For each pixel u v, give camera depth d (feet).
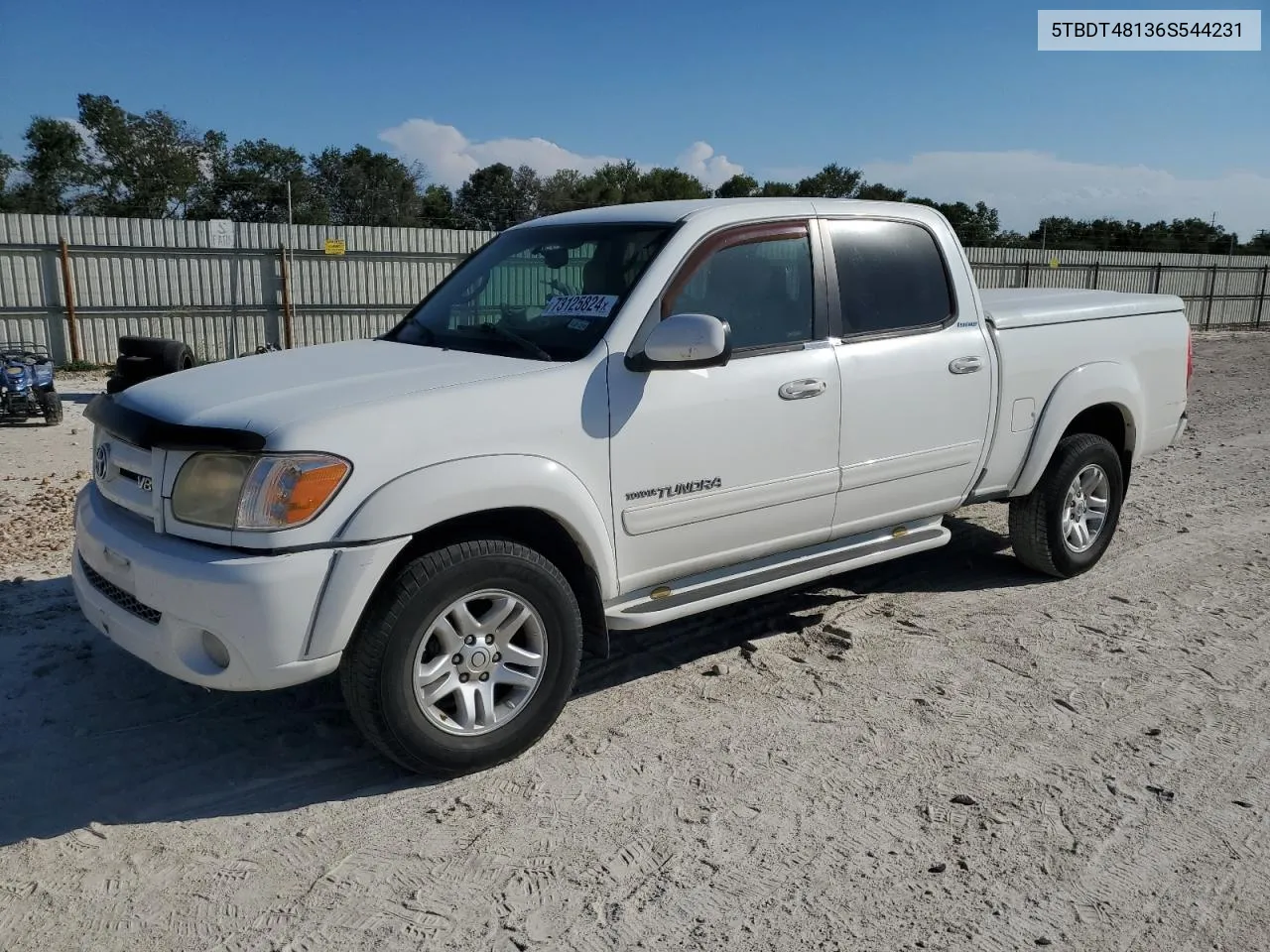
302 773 11.63
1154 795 11.35
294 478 10.12
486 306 14.24
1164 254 103.76
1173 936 9.05
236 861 9.96
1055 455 17.92
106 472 12.07
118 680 13.80
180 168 140.87
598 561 12.19
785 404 13.64
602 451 12.06
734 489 13.35
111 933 8.89
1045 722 13.07
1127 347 18.66
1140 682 14.32
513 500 11.23
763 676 14.35
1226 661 15.10
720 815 10.82
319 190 156.15
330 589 10.23
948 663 14.87
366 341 14.74
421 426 10.80
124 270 61.67
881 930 9.05
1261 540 21.54
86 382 54.85
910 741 12.51
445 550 10.91
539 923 9.08
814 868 9.93
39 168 139.54
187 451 10.56
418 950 8.73
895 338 15.03
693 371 12.82
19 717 12.75
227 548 10.29
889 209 15.51
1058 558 18.26
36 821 10.58
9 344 48.44
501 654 11.60
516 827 10.56
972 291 16.21
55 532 21.07
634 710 13.28
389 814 10.80
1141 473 28.55
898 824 10.70
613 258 13.33
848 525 15.05
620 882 9.68
